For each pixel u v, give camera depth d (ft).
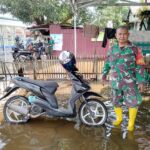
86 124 13.62
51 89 13.67
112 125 13.57
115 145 11.29
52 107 13.55
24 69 26.43
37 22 64.64
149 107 16.60
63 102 17.40
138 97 12.59
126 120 14.24
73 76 13.30
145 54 26.84
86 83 13.44
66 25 50.78
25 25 75.15
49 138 12.09
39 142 11.66
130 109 12.69
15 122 13.98
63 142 11.66
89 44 47.19
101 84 23.53
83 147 11.16
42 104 13.55
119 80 12.53
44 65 25.89
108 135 12.35
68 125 13.71
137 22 38.50
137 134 12.41
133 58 12.20
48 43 48.47
